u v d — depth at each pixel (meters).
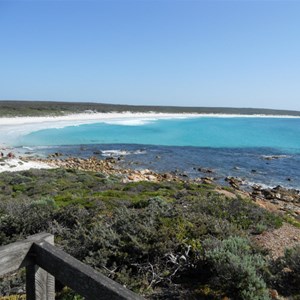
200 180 26.53
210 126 82.88
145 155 38.31
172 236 6.45
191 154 39.62
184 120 103.31
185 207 9.59
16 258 2.50
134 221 7.21
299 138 59.41
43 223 8.53
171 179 26.42
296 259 5.77
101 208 10.02
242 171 30.53
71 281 2.30
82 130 61.59
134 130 65.81
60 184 19.12
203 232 6.84
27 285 2.64
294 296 5.04
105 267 5.42
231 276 4.99
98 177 23.72
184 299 4.84
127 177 25.75
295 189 24.25
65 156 36.34
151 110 137.00
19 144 42.97
